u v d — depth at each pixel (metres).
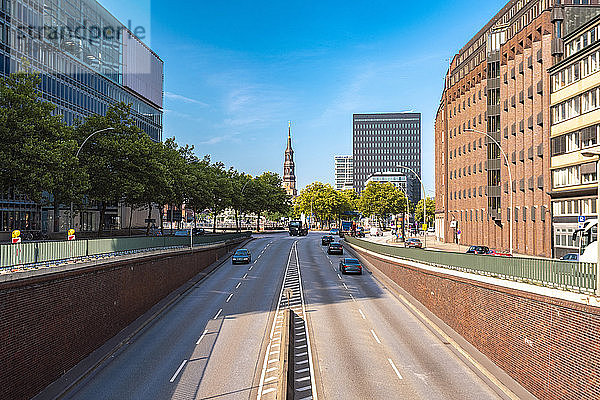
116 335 25.80
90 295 22.67
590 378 14.65
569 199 47.00
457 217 87.88
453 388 19.36
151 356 23.02
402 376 20.75
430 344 25.52
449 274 27.78
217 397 18.19
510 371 19.88
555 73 49.44
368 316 31.89
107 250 26.09
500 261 21.88
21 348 16.61
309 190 156.50
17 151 38.34
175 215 48.84
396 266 43.28
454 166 90.38
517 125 60.47
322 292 40.47
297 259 63.28
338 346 25.14
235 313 32.41
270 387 19.17
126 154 47.91
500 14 75.12
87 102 77.94
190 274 45.16
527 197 56.53
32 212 65.88
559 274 17.23
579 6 50.88
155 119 106.75
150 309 32.28
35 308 17.64
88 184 43.28
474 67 80.50
